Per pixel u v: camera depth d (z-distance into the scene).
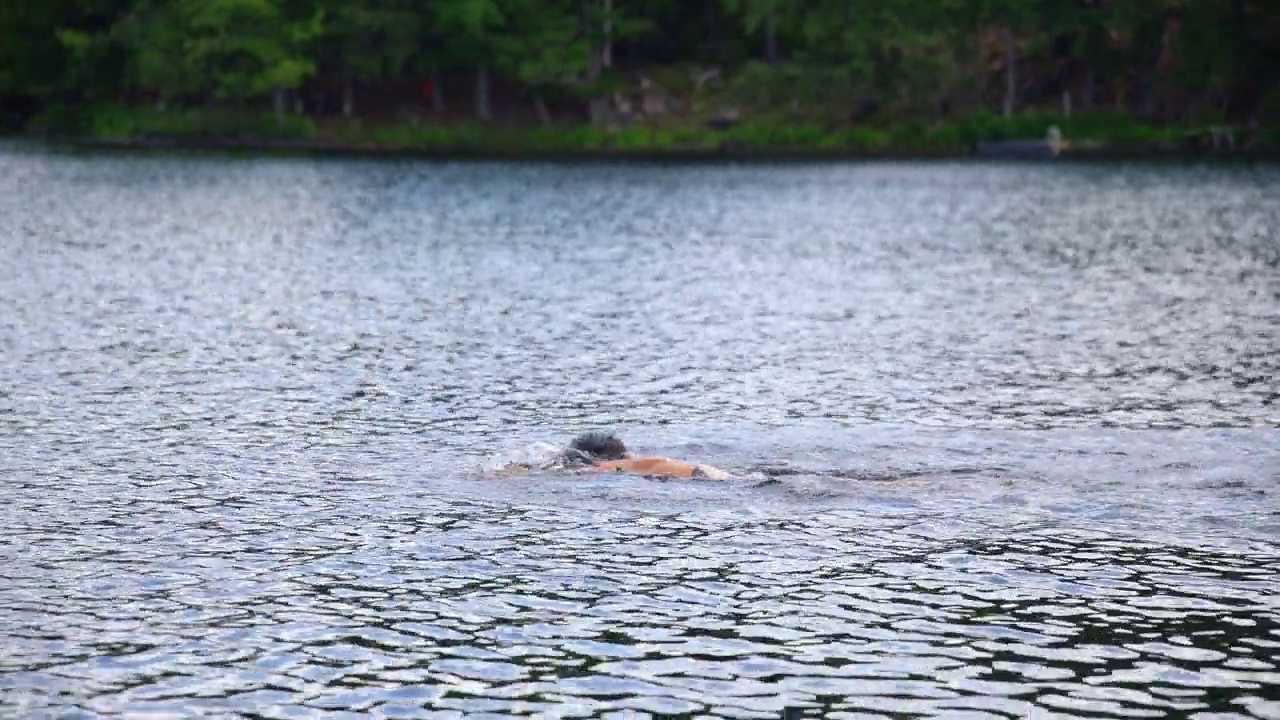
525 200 121.50
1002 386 46.00
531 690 22.06
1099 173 148.12
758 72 181.75
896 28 178.00
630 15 191.88
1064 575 27.00
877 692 21.95
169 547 28.88
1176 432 38.69
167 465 35.50
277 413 41.69
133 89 196.00
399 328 57.84
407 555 28.34
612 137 180.62
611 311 62.91
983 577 26.95
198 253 83.62
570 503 31.83
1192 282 72.06
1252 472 34.12
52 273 72.75
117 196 119.00
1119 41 184.25
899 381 46.94
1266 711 21.20
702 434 38.66
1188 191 127.19
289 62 176.50
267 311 61.91
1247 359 50.84
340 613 25.27
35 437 38.34
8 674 22.56
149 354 51.09
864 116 186.00
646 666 22.95
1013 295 68.25
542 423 40.44
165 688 22.16
